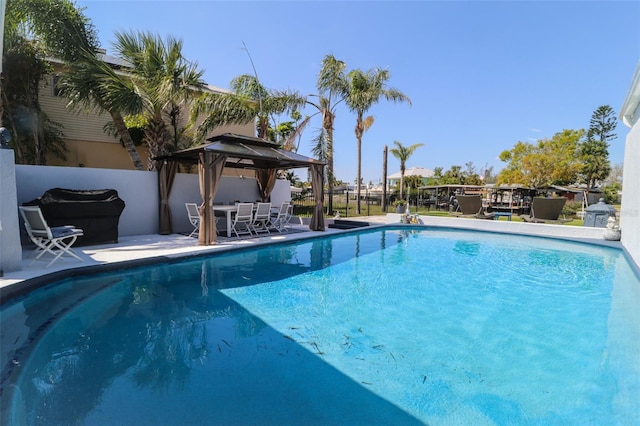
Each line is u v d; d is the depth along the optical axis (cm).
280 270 645
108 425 213
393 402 246
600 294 531
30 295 429
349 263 723
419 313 439
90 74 923
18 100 1038
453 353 328
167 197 946
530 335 373
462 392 261
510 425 223
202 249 719
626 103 773
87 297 461
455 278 619
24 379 265
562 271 686
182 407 233
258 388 260
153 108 1028
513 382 276
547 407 243
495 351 333
